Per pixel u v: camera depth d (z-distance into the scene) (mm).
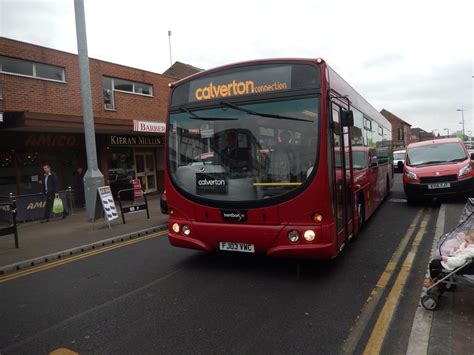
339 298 4531
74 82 14469
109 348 3557
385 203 12305
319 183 4727
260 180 5000
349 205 6211
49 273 6250
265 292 4801
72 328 4023
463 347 3217
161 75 19078
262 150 5027
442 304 4086
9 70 12539
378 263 5852
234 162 5172
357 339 3555
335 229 4961
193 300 4633
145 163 19484
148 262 6488
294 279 5242
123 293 5016
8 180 13523
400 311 4117
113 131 15352
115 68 16500
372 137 9672
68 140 15336
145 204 11305
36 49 13188
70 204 13312
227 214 5148
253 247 5035
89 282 5594
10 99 12414
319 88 4848
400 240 7254
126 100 17094
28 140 13961
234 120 5219
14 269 6648
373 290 4754
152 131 16047
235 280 5289
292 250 4801
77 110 14562
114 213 10133
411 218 9500
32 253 7535
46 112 13492
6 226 8578
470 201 4535
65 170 15398
